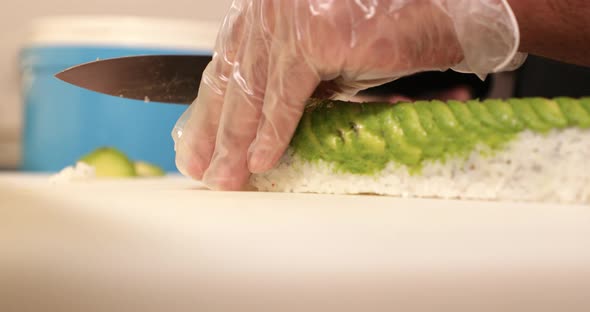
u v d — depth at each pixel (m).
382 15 0.39
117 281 0.25
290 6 0.39
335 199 0.38
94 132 0.85
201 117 0.44
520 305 0.25
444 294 0.25
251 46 0.42
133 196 0.39
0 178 0.62
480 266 0.26
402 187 0.40
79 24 0.83
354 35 0.39
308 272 0.26
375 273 0.26
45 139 0.86
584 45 0.49
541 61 0.76
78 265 0.26
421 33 0.39
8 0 1.07
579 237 0.29
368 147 0.40
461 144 0.39
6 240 0.28
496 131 0.38
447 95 0.64
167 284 0.25
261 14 0.41
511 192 0.38
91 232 0.29
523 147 0.38
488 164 0.39
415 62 0.40
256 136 0.42
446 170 0.39
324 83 0.44
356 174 0.41
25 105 0.89
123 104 0.85
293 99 0.40
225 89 0.44
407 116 0.40
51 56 0.84
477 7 0.38
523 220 0.31
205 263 0.26
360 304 0.25
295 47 0.39
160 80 0.54
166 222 0.30
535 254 0.27
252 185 0.43
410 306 0.25
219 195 0.40
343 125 0.41
